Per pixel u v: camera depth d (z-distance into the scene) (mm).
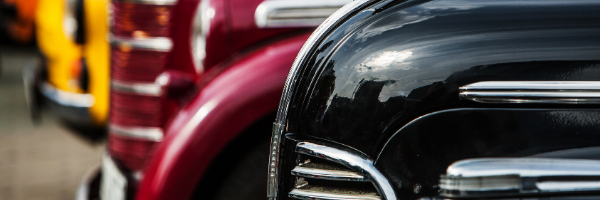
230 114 3377
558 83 2361
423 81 2371
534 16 2432
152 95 4070
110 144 4305
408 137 2371
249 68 3438
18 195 6828
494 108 2363
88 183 4734
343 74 2400
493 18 2432
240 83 3404
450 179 2354
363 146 2383
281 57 3443
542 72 2369
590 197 2348
